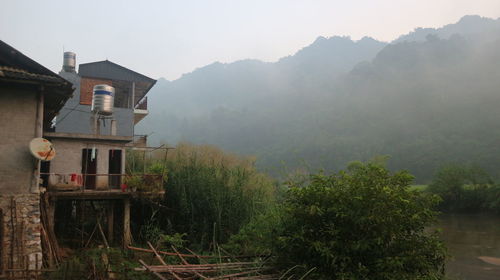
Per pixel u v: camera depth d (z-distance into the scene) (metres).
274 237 9.38
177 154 16.73
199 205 13.92
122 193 12.38
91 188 12.91
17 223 8.62
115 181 13.34
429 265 8.20
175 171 15.23
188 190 14.22
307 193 8.79
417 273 8.11
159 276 7.95
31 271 7.81
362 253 8.05
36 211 8.92
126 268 8.93
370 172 8.89
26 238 8.66
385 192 7.76
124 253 11.18
